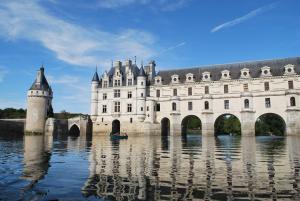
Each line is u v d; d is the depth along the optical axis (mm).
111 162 20078
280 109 73000
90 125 100625
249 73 78375
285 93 72125
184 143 45844
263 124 111500
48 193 11188
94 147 36125
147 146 37844
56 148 34188
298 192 11188
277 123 106125
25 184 12742
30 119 96938
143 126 88562
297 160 20781
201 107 82375
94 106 97250
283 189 11664
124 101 93375
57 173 15516
